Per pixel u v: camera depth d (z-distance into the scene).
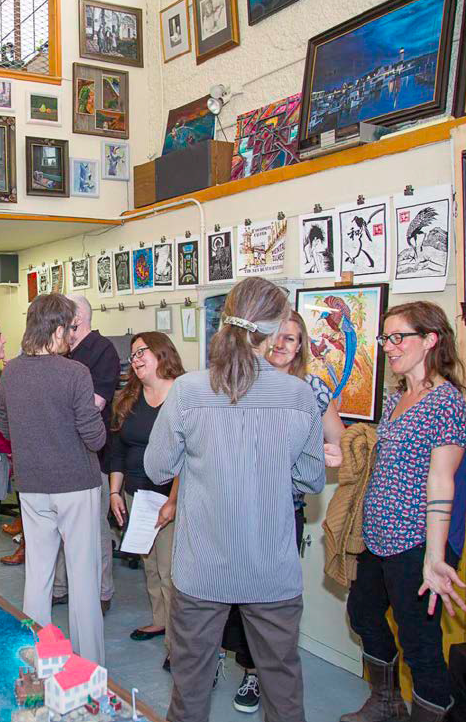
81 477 2.37
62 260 5.43
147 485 2.84
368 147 2.61
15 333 6.50
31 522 2.41
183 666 1.63
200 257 3.71
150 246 4.21
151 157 4.66
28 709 1.49
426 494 1.91
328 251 2.83
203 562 1.59
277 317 1.58
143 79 4.70
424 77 2.69
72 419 2.34
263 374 1.60
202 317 3.37
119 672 2.74
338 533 2.20
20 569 3.92
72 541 2.39
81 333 3.17
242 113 3.88
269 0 3.63
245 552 1.56
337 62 3.12
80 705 1.47
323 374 2.77
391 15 2.88
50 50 4.38
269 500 1.58
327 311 2.75
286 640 1.62
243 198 3.35
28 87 4.26
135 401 2.89
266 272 3.19
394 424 1.99
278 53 3.62
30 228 4.77
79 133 4.42
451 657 2.12
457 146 2.25
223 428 1.57
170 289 4.03
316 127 3.17
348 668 2.75
